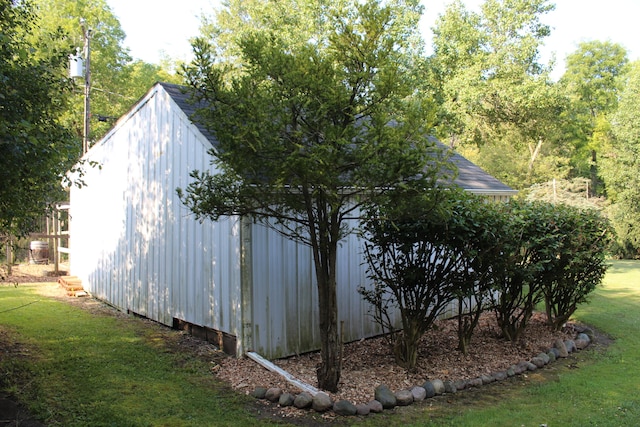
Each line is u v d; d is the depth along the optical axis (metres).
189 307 7.70
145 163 9.00
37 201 5.94
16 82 5.21
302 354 7.04
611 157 27.11
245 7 29.61
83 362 6.21
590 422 4.79
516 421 4.80
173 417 4.65
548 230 7.54
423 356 6.87
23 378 5.51
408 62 20.75
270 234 6.69
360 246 7.86
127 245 9.75
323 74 4.84
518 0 22.95
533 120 23.38
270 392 5.22
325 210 5.22
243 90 4.68
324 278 5.39
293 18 21.20
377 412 5.00
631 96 25.78
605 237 8.45
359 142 4.72
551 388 5.80
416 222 5.99
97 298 11.27
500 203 7.66
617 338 8.39
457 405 5.26
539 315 9.70
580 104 37.25
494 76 22.64
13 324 8.11
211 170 6.88
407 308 6.28
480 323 9.00
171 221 8.16
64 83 5.95
